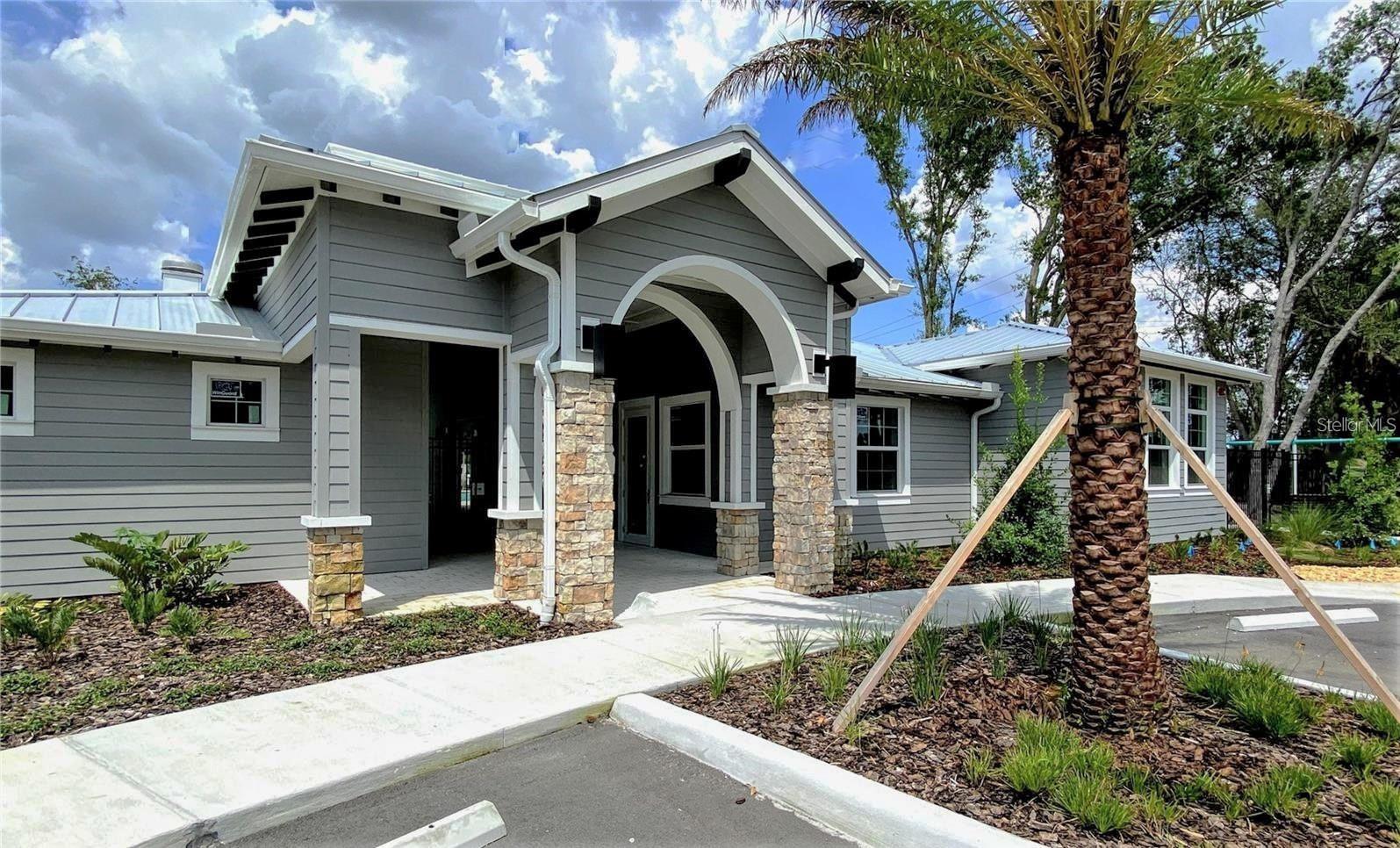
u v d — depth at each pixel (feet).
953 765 11.39
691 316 30.73
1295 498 54.44
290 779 11.07
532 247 22.21
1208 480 13.91
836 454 32.22
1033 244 73.87
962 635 19.84
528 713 13.91
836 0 18.57
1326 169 56.18
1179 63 15.14
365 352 30.81
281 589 27.04
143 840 9.31
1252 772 11.30
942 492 42.45
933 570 32.40
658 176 22.29
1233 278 72.18
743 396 32.09
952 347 46.73
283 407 29.09
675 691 15.47
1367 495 41.52
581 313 22.12
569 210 20.53
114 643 19.01
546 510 21.84
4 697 14.64
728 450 32.09
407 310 23.65
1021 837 9.16
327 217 22.31
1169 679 15.98
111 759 11.71
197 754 11.95
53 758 11.77
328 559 21.35
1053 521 33.24
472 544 41.09
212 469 27.63
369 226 23.06
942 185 71.77
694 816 10.59
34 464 24.58
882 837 9.65
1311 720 13.56
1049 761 10.62
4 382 24.30
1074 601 13.80
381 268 23.24
